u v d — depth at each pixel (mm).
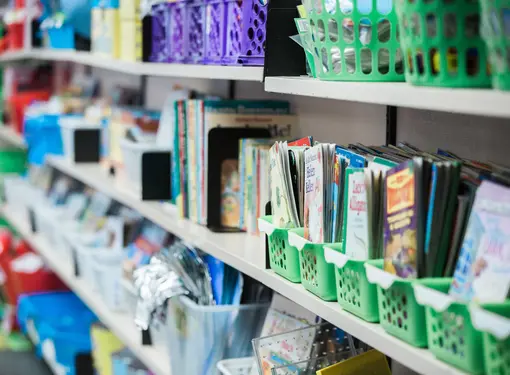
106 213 4273
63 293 5156
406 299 1517
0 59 6375
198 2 2699
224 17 2525
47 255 4742
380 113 2434
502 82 1302
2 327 5602
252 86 3330
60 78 6250
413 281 1486
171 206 3082
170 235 3371
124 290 3584
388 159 1822
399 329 1548
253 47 2340
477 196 1457
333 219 1848
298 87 1948
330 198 1855
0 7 6359
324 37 1847
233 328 2543
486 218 1429
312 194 1920
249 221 2652
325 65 1870
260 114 2846
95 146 4598
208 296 2625
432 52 1482
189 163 2912
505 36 1266
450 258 1542
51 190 5297
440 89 1412
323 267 1829
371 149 1959
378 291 1611
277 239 2059
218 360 2537
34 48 5168
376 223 1676
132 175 3484
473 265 1434
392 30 1714
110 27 3699
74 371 4273
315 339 2215
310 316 2336
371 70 1788
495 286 1379
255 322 2568
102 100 5066
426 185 1526
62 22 4473
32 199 5559
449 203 1524
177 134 3006
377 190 1671
